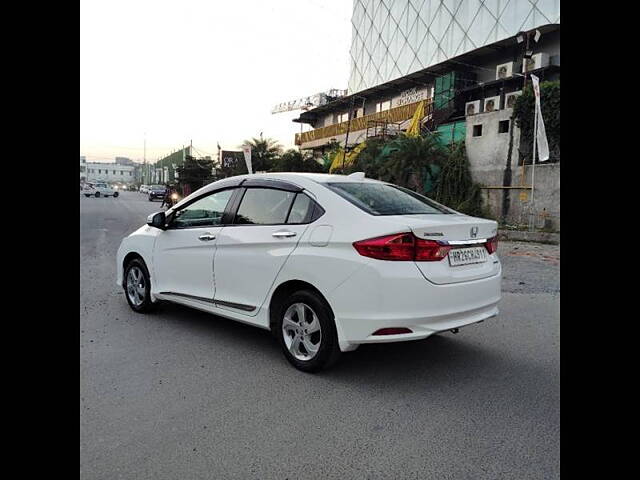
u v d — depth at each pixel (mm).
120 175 149625
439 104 29250
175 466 2885
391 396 3861
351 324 3926
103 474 2791
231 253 4895
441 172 20719
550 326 5828
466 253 4184
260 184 4961
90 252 11906
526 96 18156
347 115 43031
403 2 36469
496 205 19125
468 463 2941
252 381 4125
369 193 4609
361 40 42562
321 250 4133
